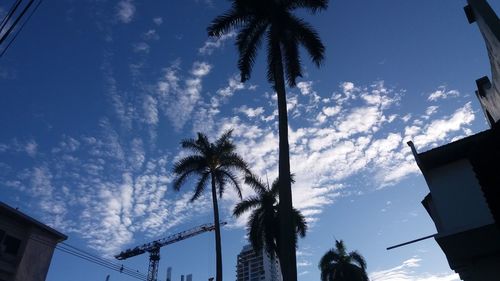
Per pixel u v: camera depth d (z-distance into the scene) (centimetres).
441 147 1455
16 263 2941
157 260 12400
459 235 1291
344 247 4684
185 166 3625
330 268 4519
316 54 2220
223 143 3762
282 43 2227
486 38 1188
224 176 3738
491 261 1392
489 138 862
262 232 3459
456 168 1445
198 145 3781
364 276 4425
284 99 2059
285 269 1638
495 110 1542
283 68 2188
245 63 2275
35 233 3130
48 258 3216
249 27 2328
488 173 863
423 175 1491
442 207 1399
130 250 12419
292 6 2347
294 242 1705
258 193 3628
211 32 2316
